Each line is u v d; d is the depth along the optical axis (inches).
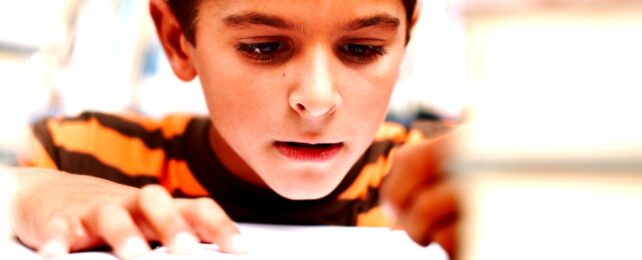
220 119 23.6
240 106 22.8
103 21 39.7
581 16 8.2
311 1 21.1
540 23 8.4
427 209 17.4
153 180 29.9
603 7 8.1
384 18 22.3
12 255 18.8
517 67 8.6
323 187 23.8
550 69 8.3
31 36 19.5
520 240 9.1
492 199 9.1
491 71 8.8
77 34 38.9
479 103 9.0
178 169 29.9
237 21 21.9
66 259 18.1
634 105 7.9
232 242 18.6
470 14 9.1
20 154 26.3
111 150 30.6
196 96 41.6
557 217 8.7
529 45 8.5
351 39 22.1
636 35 7.9
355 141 23.3
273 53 22.3
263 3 21.3
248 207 28.6
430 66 36.9
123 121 31.8
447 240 16.6
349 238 20.0
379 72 23.0
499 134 8.8
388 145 31.5
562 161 8.4
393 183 18.7
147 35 40.7
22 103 19.1
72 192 21.3
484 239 9.3
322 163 23.5
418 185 17.8
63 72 38.0
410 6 24.3
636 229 8.3
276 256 18.1
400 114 37.3
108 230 18.7
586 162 8.3
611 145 8.1
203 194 29.1
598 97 8.1
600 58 8.1
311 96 21.3
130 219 19.1
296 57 21.9
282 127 22.5
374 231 20.9
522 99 8.6
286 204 28.6
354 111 22.8
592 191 8.4
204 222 19.1
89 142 30.8
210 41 23.2
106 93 39.2
